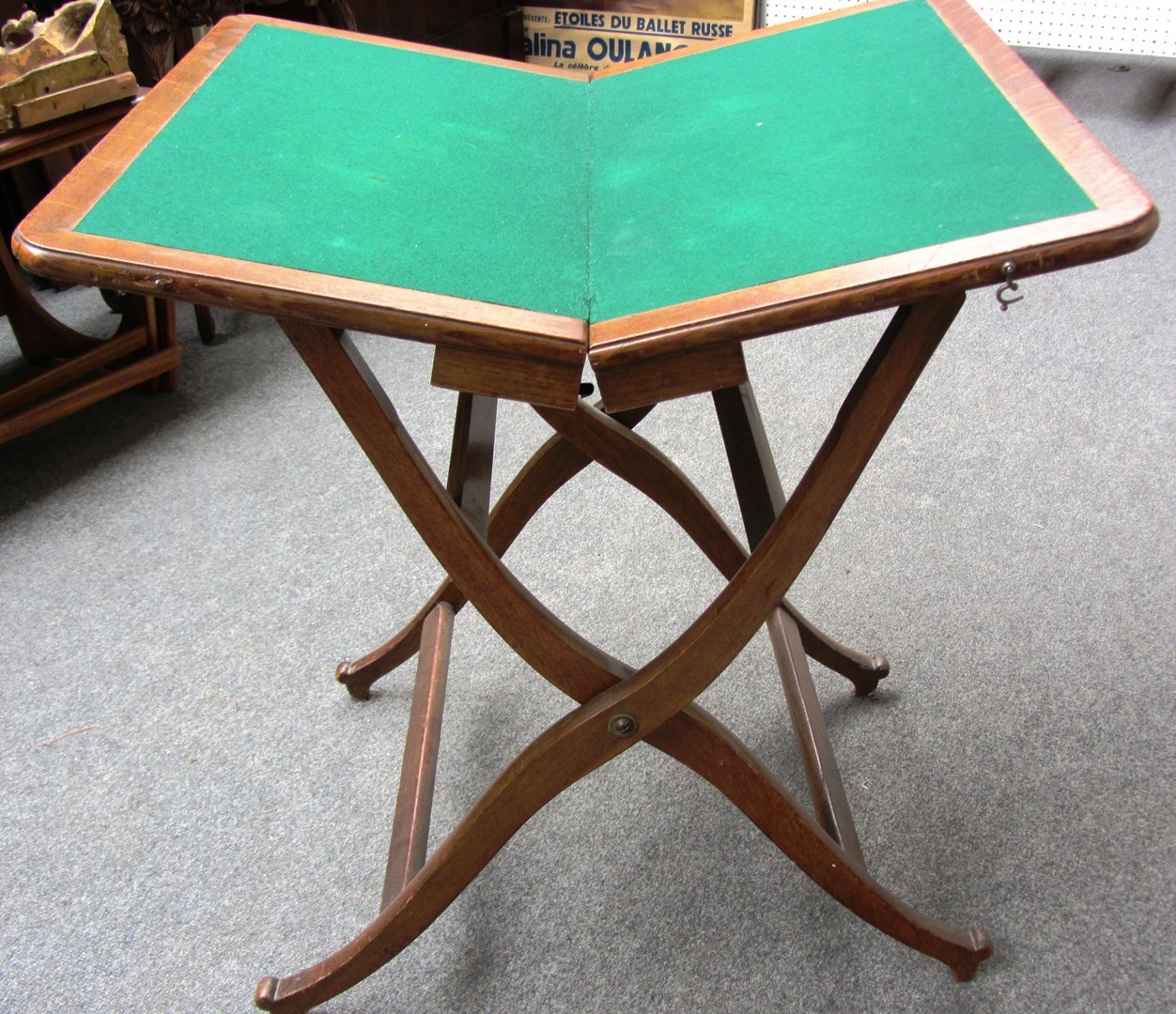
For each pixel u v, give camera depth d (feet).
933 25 4.12
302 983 4.23
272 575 6.59
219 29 4.42
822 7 11.92
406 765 4.56
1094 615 6.01
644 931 4.60
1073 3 11.82
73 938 4.64
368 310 2.87
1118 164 2.90
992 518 6.72
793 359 8.46
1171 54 11.70
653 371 2.99
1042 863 4.77
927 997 4.30
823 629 6.00
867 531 6.68
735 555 5.07
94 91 6.89
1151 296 8.81
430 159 3.76
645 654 5.91
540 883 4.81
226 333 9.25
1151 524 6.60
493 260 3.19
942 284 2.75
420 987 4.43
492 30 12.39
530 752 3.84
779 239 3.05
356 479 7.43
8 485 7.43
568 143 4.09
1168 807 4.98
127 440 7.89
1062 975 4.34
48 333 8.05
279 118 3.83
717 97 4.14
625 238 3.34
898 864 4.80
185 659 6.03
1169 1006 4.21
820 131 3.61
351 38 4.59
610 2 12.31
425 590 6.46
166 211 3.14
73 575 6.63
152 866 4.93
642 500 7.08
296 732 5.59
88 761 5.44
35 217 3.00
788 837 4.06
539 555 6.64
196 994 4.42
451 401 8.25
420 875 4.03
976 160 3.16
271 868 4.92
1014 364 8.13
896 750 5.34
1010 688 5.62
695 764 3.96
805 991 4.34
